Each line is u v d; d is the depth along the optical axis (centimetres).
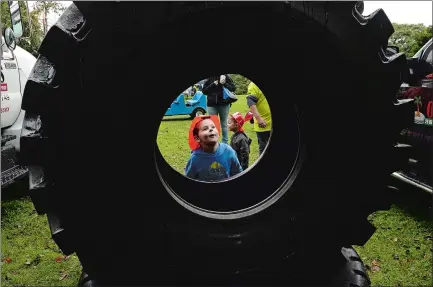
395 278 360
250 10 155
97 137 165
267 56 166
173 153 888
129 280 187
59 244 172
